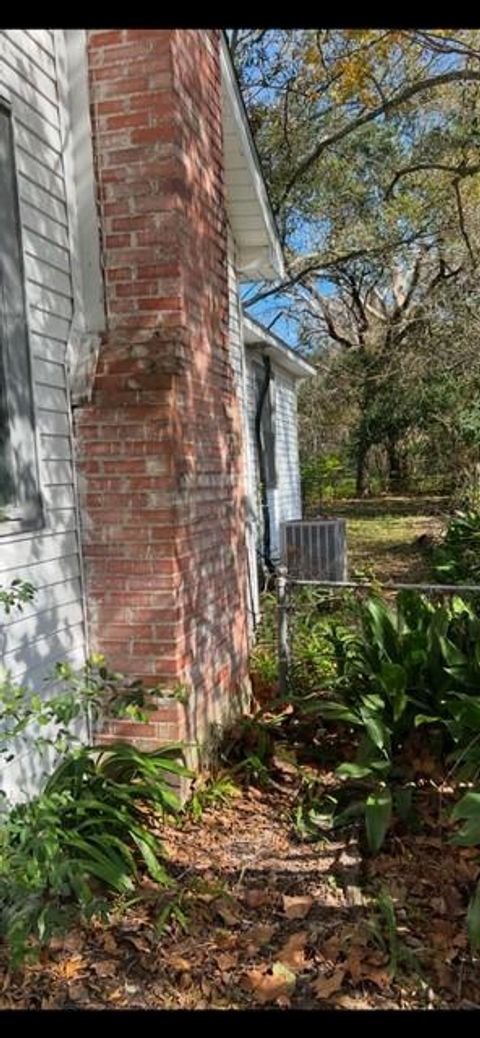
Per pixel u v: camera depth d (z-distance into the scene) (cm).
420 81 1080
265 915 262
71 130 349
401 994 222
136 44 340
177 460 350
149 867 274
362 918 258
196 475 385
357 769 328
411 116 1266
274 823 333
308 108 1225
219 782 363
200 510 392
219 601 431
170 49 339
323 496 2000
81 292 356
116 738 356
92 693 294
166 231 346
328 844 312
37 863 240
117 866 267
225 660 439
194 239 381
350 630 473
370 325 1870
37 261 322
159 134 342
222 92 473
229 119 500
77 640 350
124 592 352
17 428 305
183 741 351
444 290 1462
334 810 339
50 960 231
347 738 412
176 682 348
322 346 1997
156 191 345
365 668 388
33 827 255
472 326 1395
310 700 423
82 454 352
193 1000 219
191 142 377
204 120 409
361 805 328
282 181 1264
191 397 375
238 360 644
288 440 1130
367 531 1402
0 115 297
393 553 1138
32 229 318
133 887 268
